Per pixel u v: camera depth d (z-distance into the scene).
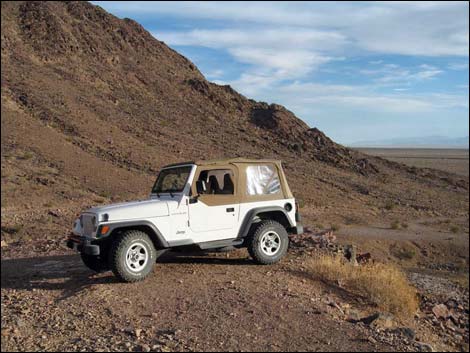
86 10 77.00
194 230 9.74
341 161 64.00
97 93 59.66
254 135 66.12
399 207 46.31
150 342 6.52
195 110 67.62
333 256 11.50
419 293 12.70
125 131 52.97
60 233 19.36
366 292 9.45
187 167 10.03
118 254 9.00
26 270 11.38
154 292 8.59
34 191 32.09
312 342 6.70
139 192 37.66
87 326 7.18
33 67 57.91
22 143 41.06
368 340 6.88
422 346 6.96
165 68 76.81
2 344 6.60
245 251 12.20
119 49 73.62
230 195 10.15
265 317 7.45
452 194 59.09
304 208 38.41
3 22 62.69
